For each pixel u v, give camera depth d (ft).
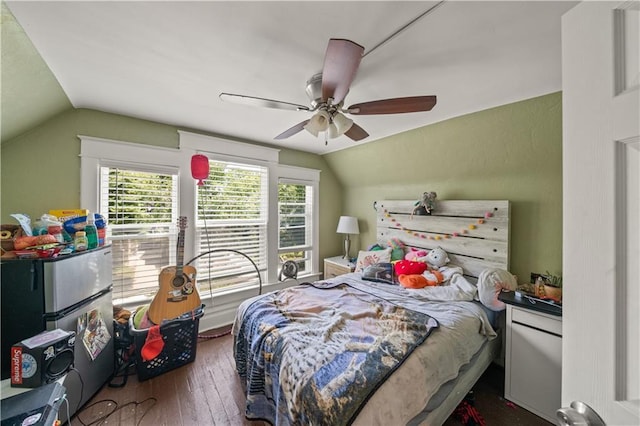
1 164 6.01
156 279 8.14
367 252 10.55
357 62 3.37
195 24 3.70
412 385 3.83
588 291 1.66
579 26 1.74
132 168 7.55
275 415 4.23
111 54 4.43
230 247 9.62
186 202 8.53
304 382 3.67
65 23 3.64
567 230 1.77
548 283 6.03
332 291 7.35
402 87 5.49
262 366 4.78
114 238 7.38
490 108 6.57
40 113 5.94
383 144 9.66
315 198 12.25
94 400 5.53
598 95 1.63
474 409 5.16
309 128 4.82
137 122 7.64
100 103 6.55
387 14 3.46
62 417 4.77
